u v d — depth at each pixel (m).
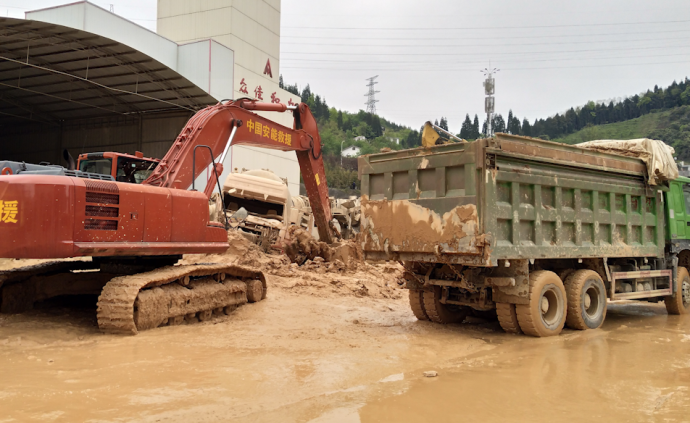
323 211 14.83
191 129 9.42
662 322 9.64
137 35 30.11
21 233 6.02
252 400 4.51
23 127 34.31
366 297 11.38
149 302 7.09
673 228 10.73
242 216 13.77
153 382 4.93
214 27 36.91
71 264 8.73
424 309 8.91
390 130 184.12
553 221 8.16
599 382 5.46
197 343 6.60
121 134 31.86
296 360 5.91
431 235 7.62
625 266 9.79
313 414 4.24
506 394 4.99
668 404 4.76
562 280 8.68
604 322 9.55
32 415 4.01
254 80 38.97
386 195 8.34
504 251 7.29
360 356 6.23
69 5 28.03
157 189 7.38
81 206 6.38
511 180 7.49
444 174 7.58
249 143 11.41
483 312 9.55
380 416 4.26
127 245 6.81
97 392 4.60
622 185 9.50
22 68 24.67
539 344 7.37
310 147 13.96
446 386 5.18
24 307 7.90
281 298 10.26
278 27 42.12
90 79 25.88
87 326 7.29
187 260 11.87
